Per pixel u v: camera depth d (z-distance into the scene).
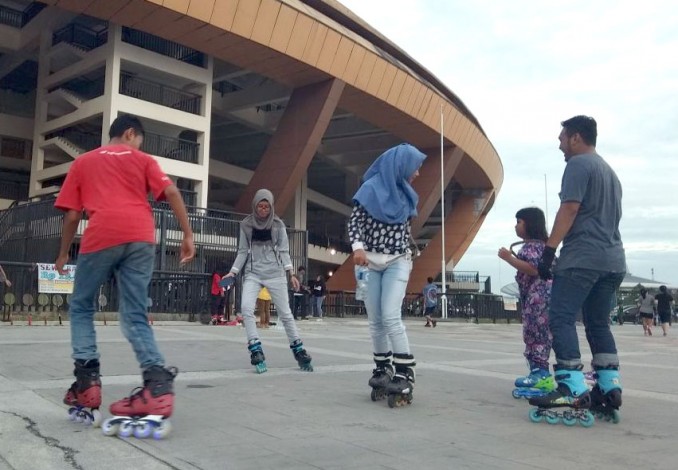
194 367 6.27
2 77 34.06
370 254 4.49
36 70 34.28
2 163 34.34
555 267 4.07
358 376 5.79
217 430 3.47
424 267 46.72
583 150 4.13
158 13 23.64
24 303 13.85
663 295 19.34
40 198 24.69
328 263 45.22
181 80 28.84
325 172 50.25
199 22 24.28
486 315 27.23
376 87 30.92
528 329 4.82
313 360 7.17
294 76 29.30
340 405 4.29
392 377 4.41
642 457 3.01
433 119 35.22
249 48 26.47
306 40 27.25
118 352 7.23
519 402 4.54
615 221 4.02
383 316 4.42
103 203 3.51
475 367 6.79
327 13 31.11
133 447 3.06
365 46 29.84
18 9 31.91
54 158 30.14
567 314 3.92
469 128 39.53
